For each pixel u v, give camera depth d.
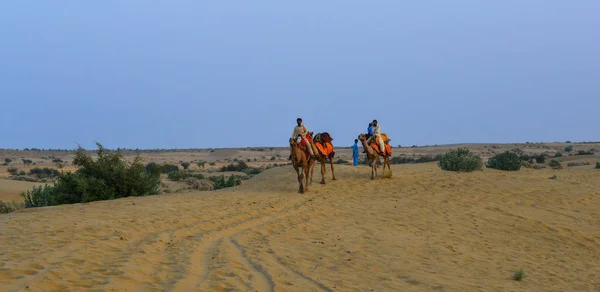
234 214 17.36
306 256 11.97
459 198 21.44
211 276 9.42
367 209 19.00
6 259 9.79
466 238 15.57
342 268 11.03
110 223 14.50
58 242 11.73
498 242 15.43
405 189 23.66
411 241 14.55
